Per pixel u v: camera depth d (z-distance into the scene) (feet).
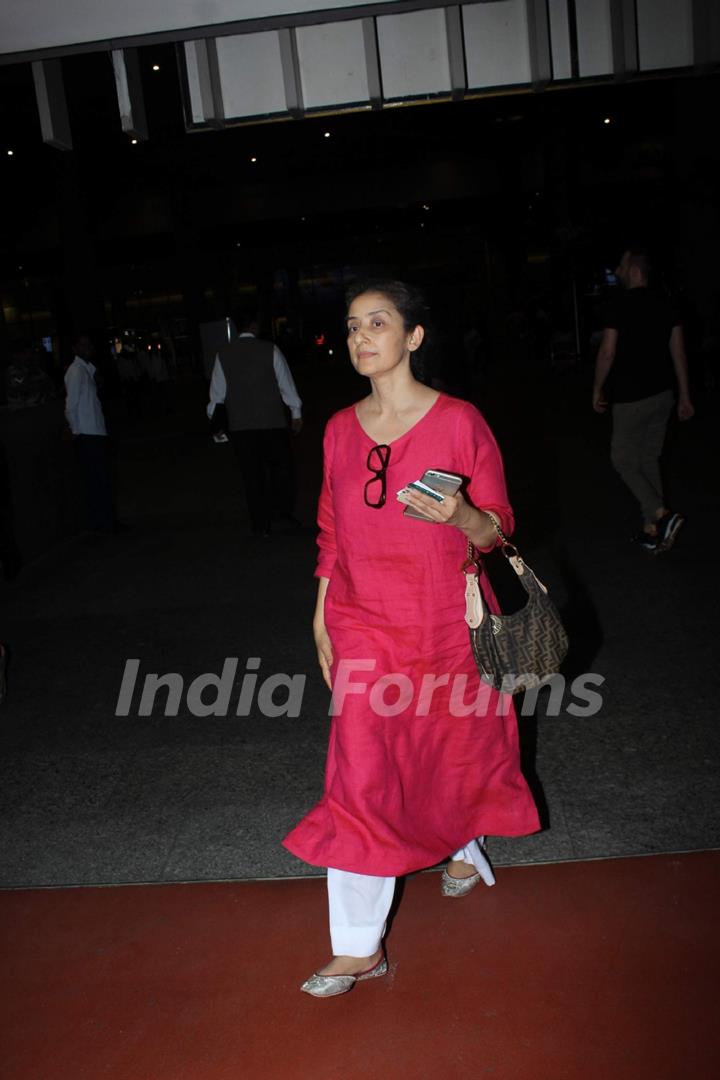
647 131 107.86
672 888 9.59
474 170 140.97
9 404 30.01
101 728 14.96
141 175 134.51
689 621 17.31
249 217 144.46
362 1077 7.53
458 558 8.38
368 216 148.87
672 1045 7.57
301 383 112.16
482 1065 7.54
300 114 12.10
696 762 12.17
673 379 21.25
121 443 61.36
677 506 26.53
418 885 9.98
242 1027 8.18
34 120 93.50
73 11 10.59
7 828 12.02
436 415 8.34
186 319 154.51
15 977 9.12
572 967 8.55
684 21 11.63
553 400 61.93
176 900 10.14
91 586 23.56
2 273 147.95
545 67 11.63
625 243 110.01
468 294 168.86
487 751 8.81
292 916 9.71
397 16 11.73
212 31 10.86
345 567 8.53
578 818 11.06
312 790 12.35
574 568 21.25
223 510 32.58
